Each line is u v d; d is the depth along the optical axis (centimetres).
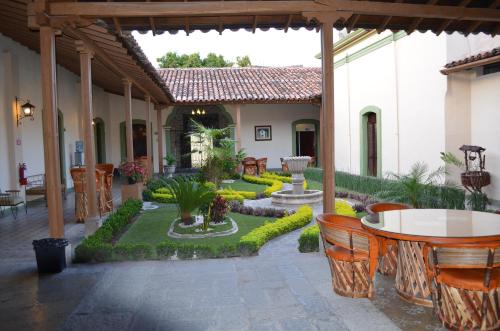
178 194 767
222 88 1781
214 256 555
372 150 1279
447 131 908
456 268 345
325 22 528
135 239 692
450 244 313
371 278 394
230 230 732
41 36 517
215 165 1326
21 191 980
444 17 546
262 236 637
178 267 513
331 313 372
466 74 894
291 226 744
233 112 1916
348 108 1405
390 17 581
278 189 1198
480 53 779
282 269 498
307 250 586
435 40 938
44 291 438
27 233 736
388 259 465
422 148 1001
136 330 346
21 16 743
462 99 898
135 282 461
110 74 1074
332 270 421
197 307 390
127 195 1011
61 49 951
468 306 328
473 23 614
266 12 520
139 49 773
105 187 918
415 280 385
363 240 383
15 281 470
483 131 862
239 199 1067
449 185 835
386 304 390
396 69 1101
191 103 1647
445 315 341
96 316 374
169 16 549
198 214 836
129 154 1041
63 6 506
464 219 399
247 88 1788
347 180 1291
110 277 479
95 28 604
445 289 337
